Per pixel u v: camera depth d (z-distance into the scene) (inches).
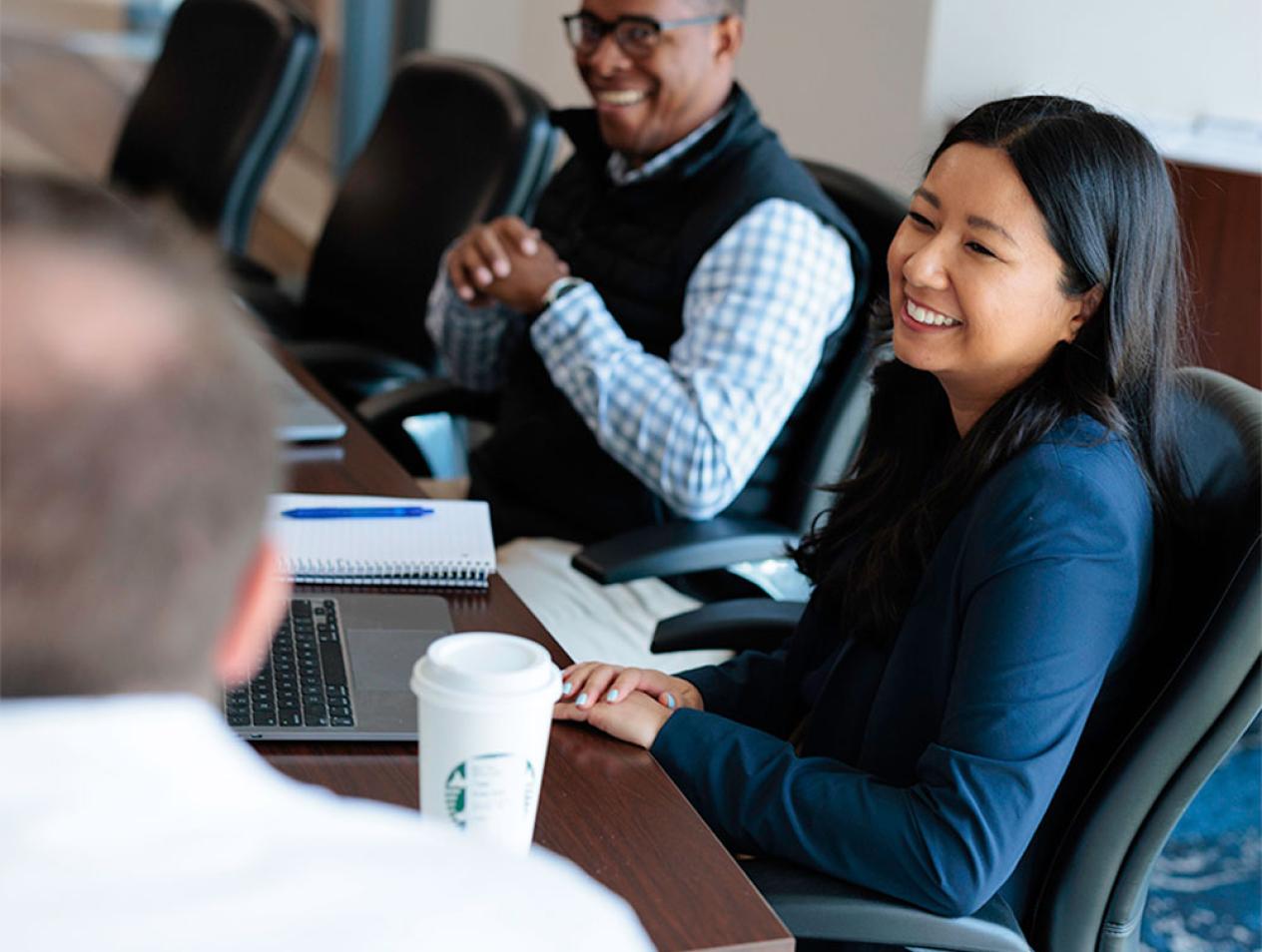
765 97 148.5
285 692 52.7
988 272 57.1
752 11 149.9
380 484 76.0
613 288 94.7
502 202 112.6
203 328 21.2
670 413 86.7
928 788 53.9
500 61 200.1
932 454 65.8
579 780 50.8
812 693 67.3
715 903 44.1
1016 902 58.7
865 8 133.2
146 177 145.3
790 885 54.1
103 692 20.9
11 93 280.5
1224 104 131.1
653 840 47.3
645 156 95.0
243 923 20.5
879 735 59.4
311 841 21.8
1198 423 60.0
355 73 226.5
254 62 139.0
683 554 83.4
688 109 92.5
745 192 89.4
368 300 121.9
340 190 125.7
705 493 87.0
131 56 281.9
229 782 21.3
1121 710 57.7
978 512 56.6
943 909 53.4
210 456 21.0
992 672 53.6
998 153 57.2
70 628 20.4
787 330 87.4
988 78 127.0
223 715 50.7
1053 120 57.1
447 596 63.7
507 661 41.1
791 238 88.0
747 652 71.2
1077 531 54.1
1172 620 57.1
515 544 94.9
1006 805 52.7
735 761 55.9
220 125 140.1
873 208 92.5
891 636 61.6
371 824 22.9
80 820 20.1
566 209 102.1
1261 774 117.3
